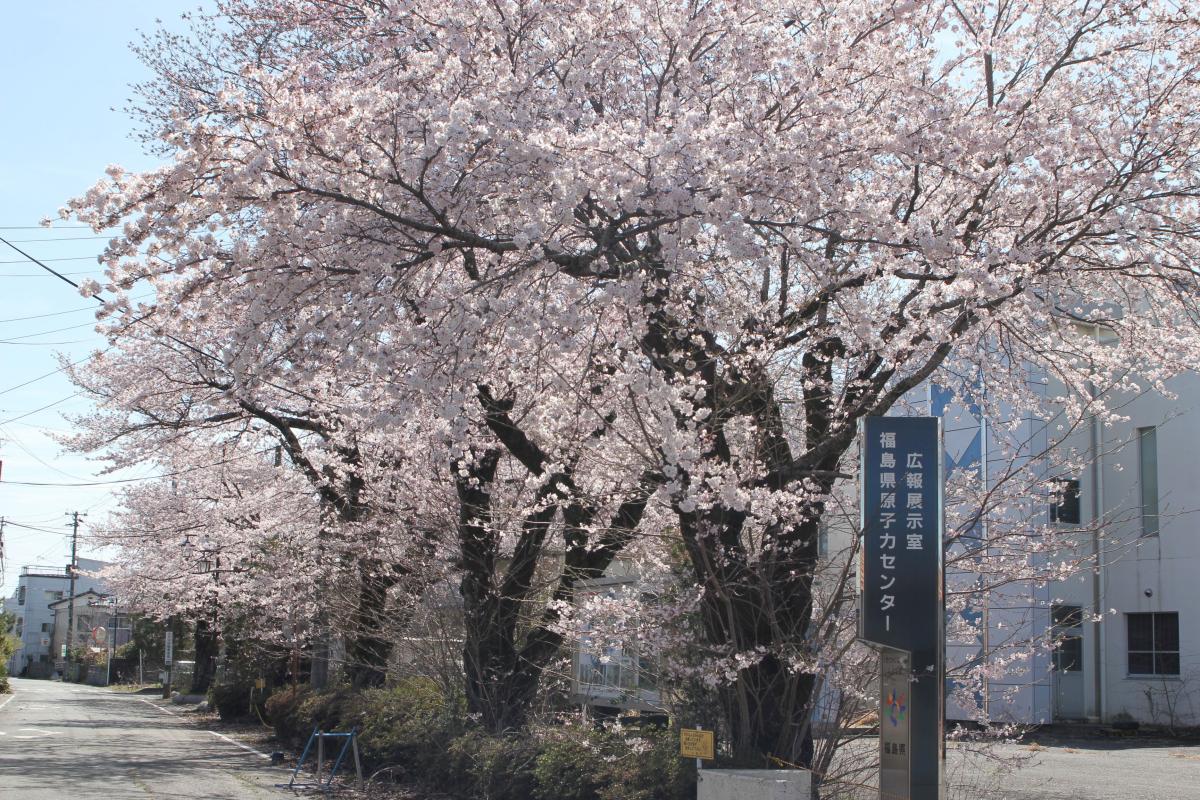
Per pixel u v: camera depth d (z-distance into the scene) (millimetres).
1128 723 19141
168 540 23766
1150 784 11984
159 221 6918
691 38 7930
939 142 7309
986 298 6945
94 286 7004
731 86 8219
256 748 17000
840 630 7859
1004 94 8305
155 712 28578
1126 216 7289
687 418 7473
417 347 7062
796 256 7621
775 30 7828
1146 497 19688
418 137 7312
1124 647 19891
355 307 7223
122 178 6812
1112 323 9094
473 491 11547
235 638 22328
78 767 13508
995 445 13430
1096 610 20031
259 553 19469
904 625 6445
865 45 7898
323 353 7598
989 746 8680
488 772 9602
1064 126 7855
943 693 6379
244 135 6902
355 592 14750
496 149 7129
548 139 6902
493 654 11320
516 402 10617
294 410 16578
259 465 20438
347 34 12250
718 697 7996
